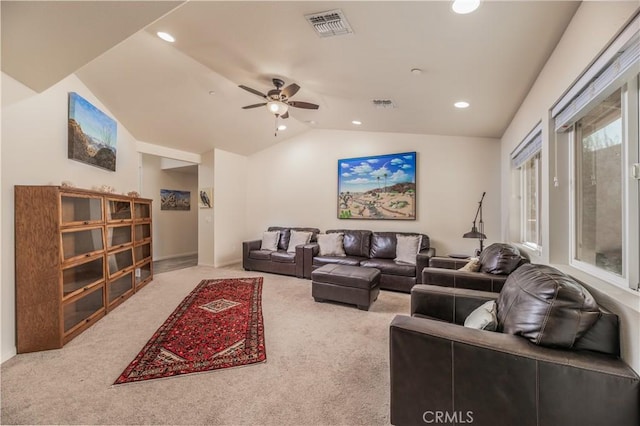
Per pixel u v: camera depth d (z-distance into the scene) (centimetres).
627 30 130
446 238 493
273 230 614
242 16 214
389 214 531
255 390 190
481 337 140
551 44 203
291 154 629
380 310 345
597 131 187
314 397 183
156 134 497
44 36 197
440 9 173
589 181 199
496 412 133
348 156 572
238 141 591
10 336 233
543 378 125
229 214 636
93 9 177
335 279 359
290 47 251
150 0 171
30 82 249
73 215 275
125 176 462
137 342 258
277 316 322
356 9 185
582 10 163
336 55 252
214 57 299
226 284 457
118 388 192
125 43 292
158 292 412
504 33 192
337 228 581
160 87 375
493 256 284
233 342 257
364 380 202
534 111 260
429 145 505
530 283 154
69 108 316
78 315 281
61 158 305
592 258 194
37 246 241
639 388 115
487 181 471
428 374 144
